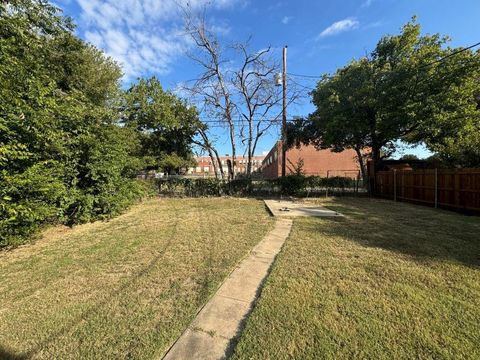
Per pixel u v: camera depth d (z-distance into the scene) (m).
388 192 13.34
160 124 15.27
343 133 14.70
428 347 2.06
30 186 4.94
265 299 2.78
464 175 8.52
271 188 15.04
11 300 2.89
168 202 12.18
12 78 4.83
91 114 7.23
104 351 2.06
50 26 8.99
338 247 4.68
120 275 3.55
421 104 11.29
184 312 2.60
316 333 2.23
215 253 4.45
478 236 5.41
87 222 7.22
